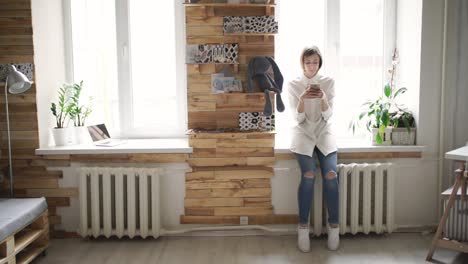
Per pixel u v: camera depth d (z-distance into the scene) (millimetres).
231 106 2965
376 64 3219
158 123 3260
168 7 3137
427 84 2938
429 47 2902
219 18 2877
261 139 2889
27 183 2914
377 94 3238
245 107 2965
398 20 3170
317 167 2859
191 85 2943
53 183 2918
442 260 2568
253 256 2648
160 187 2938
